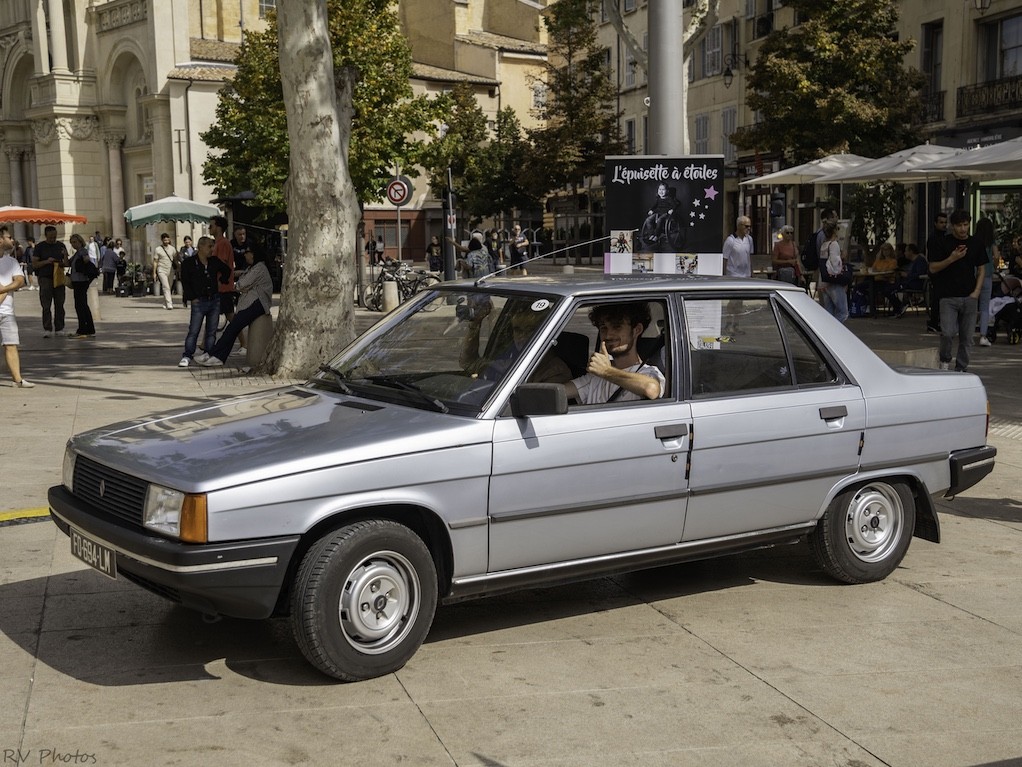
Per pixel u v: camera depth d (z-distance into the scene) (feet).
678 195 30.99
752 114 141.28
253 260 57.88
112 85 174.70
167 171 161.17
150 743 12.97
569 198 180.45
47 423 34.55
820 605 18.40
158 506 14.08
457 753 12.85
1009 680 15.34
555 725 13.65
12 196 198.49
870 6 96.78
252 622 17.16
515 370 15.87
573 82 157.79
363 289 93.71
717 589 19.24
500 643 16.48
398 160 102.58
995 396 39.47
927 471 19.62
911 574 20.13
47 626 16.92
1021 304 54.90
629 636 16.85
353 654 14.56
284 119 99.45
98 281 136.56
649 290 17.29
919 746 13.26
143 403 38.81
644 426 16.44
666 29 31.55
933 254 42.91
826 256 57.62
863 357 19.01
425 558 14.98
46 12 180.55
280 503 13.97
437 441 14.92
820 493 18.44
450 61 201.46
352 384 17.19
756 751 13.05
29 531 22.31
